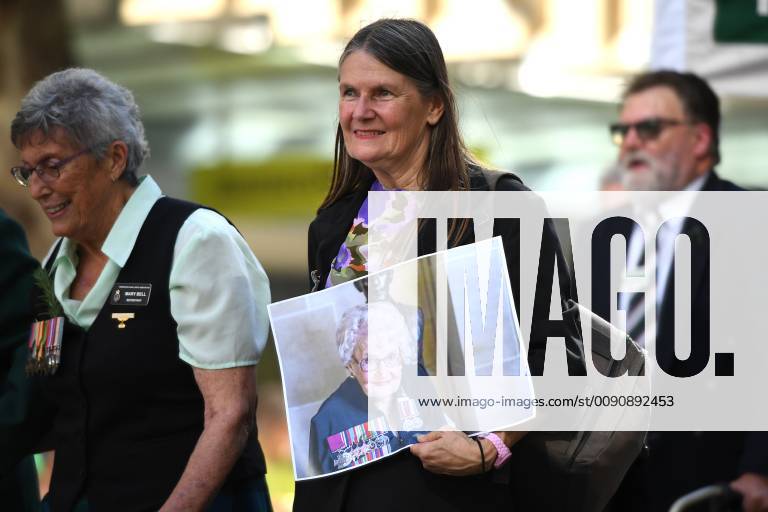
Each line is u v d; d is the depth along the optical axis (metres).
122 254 10.87
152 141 35.03
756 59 16.73
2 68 29.97
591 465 10.03
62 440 11.02
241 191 29.08
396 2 28.81
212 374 10.55
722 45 16.83
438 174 10.05
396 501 9.66
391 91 9.95
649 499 12.67
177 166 33.62
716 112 15.77
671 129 15.53
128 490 10.73
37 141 10.68
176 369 10.78
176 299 10.66
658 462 13.59
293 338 10.02
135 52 34.25
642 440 10.32
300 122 34.50
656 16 17.08
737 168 32.88
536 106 31.39
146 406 10.78
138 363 10.67
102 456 10.80
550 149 32.00
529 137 31.97
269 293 11.22
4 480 12.89
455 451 9.45
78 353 10.86
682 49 16.89
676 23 16.95
